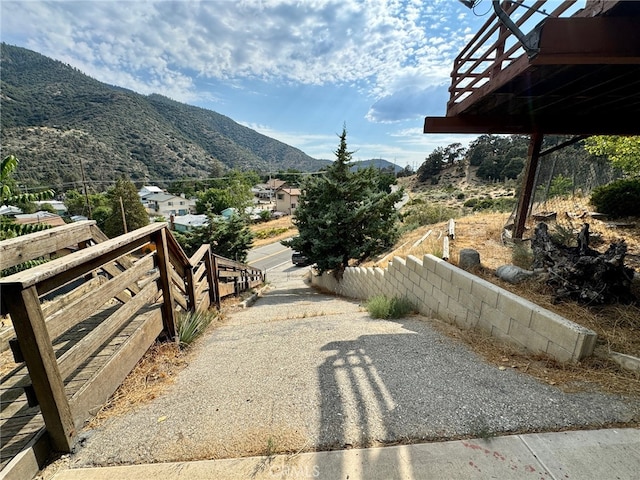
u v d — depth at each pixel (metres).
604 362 2.22
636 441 1.60
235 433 1.77
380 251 10.43
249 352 3.02
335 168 10.09
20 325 1.45
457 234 7.00
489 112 5.16
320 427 1.79
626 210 6.73
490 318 3.07
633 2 2.22
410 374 2.38
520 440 1.63
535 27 2.44
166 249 3.08
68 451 1.66
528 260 4.30
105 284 2.09
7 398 1.98
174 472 1.51
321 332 3.57
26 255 2.16
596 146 9.64
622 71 3.31
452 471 1.46
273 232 31.12
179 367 2.71
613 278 2.88
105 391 2.10
